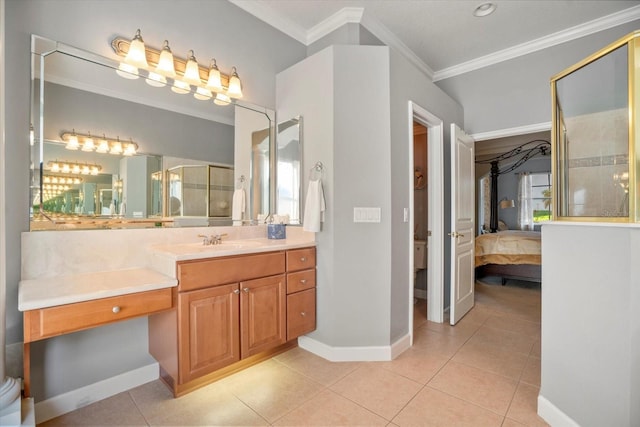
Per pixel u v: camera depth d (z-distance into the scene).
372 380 1.99
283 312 2.18
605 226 1.34
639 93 1.33
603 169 1.52
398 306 2.39
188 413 1.67
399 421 1.61
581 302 1.45
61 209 1.68
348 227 2.26
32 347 1.59
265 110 2.67
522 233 5.43
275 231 2.47
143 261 1.97
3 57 1.34
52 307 1.31
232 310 1.90
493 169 7.32
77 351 1.72
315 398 1.80
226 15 2.43
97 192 1.80
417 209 4.04
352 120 2.28
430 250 3.13
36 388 1.60
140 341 1.96
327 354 2.28
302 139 2.51
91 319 1.40
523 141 5.93
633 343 1.23
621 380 1.26
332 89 2.27
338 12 2.68
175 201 2.12
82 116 1.75
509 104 3.36
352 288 2.27
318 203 2.25
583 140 1.62
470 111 3.62
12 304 1.53
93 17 1.79
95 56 1.79
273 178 2.71
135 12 1.95
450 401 1.78
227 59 2.43
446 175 3.26
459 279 3.12
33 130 1.60
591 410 1.38
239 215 2.47
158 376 2.01
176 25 2.14
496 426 1.57
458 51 3.35
